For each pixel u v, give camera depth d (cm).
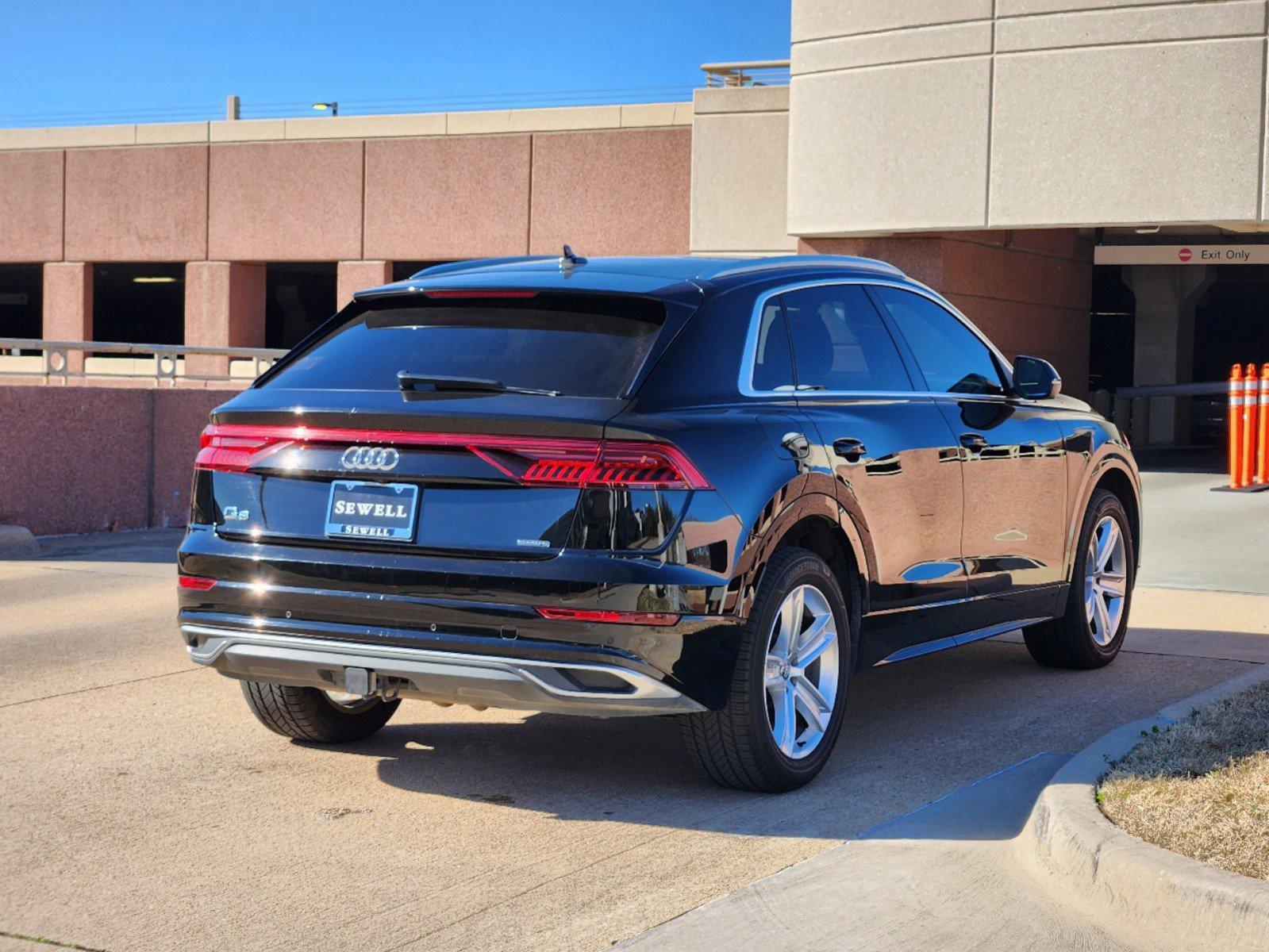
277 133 2973
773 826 456
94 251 3152
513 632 434
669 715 448
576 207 2720
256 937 364
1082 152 1880
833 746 508
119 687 649
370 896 393
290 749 549
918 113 1967
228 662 479
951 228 1958
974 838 443
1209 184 1827
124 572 997
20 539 1089
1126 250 2497
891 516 532
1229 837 399
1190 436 3228
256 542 468
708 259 536
